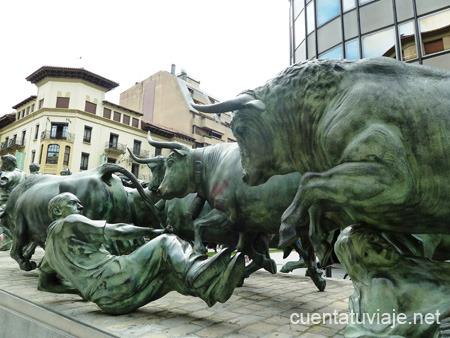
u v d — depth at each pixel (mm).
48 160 26484
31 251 5340
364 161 1884
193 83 37906
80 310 3068
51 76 27688
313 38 12922
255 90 2564
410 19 10469
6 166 7922
